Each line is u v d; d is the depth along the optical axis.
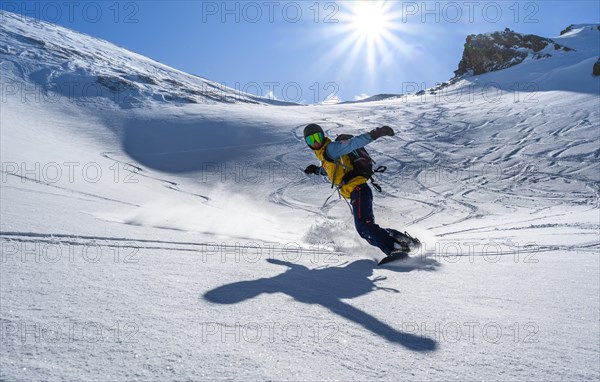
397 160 23.14
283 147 25.41
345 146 4.20
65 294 2.06
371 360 1.61
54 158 17.56
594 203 17.14
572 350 1.81
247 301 2.22
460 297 2.63
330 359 1.59
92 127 28.38
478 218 15.30
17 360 1.32
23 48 42.81
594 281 3.13
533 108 30.50
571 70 38.69
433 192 18.92
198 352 1.53
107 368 1.34
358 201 4.32
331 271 3.30
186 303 2.11
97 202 8.48
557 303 2.55
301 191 19.36
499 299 2.61
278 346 1.66
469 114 31.20
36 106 30.53
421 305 2.41
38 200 6.66
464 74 52.03
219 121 29.91
